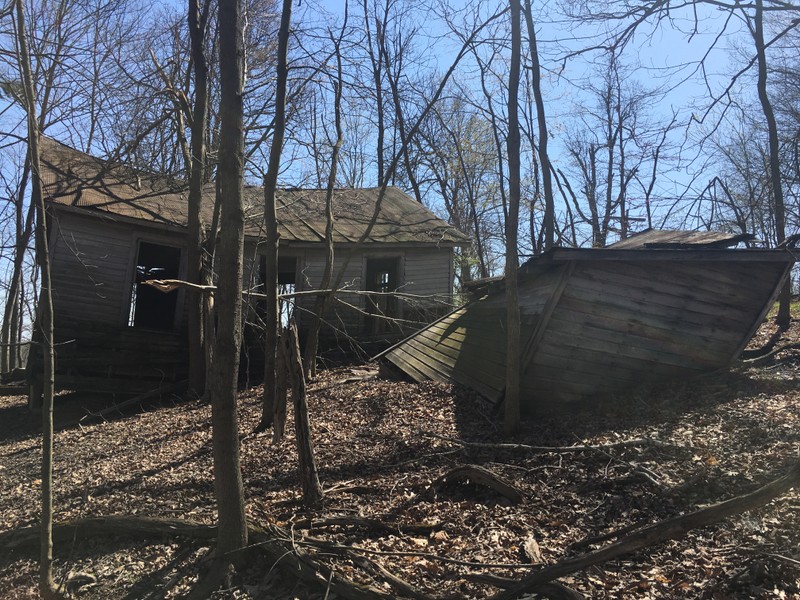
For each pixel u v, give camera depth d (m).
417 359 12.49
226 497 5.22
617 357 9.22
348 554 5.07
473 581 4.58
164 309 19.48
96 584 5.49
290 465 7.94
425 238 18.23
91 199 14.61
